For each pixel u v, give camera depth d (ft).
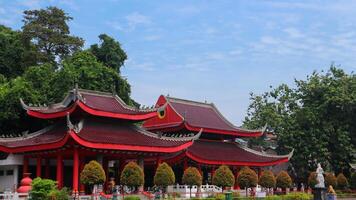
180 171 228.43
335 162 277.64
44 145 167.32
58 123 190.90
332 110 277.64
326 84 282.77
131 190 175.94
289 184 216.54
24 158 183.11
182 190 194.39
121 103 197.57
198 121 238.07
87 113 175.73
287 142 278.46
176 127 226.79
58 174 172.24
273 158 241.55
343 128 274.36
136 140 182.19
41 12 330.34
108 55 292.61
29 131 222.89
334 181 244.63
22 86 212.84
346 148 269.85
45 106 194.18
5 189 180.24
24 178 168.35
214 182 189.67
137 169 159.12
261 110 307.99
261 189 222.89
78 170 167.43
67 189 162.30
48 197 143.33
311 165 277.44
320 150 267.39
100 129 180.14
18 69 265.54
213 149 231.50
